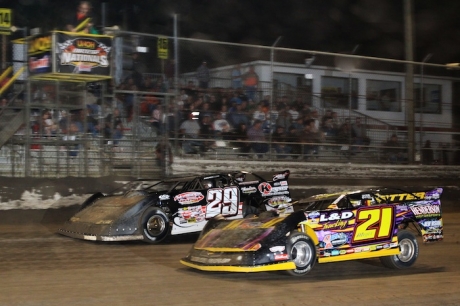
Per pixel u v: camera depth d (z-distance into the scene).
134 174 15.30
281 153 16.89
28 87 13.99
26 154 14.01
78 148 15.03
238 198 11.70
